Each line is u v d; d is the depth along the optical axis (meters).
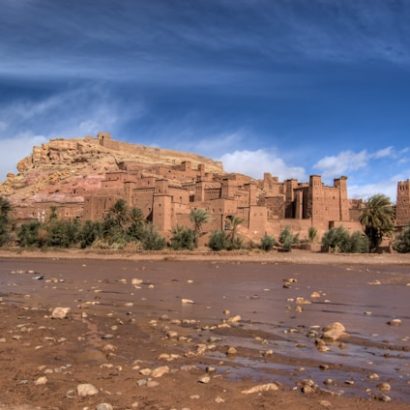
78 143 147.88
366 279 31.48
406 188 82.94
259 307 18.88
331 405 7.86
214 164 171.25
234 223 67.12
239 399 8.23
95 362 10.73
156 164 130.62
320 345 12.02
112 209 75.50
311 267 43.97
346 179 85.81
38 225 76.75
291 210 88.56
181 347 12.11
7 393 8.58
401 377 9.37
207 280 31.08
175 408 7.83
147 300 21.25
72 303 20.62
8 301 21.39
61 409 7.82
